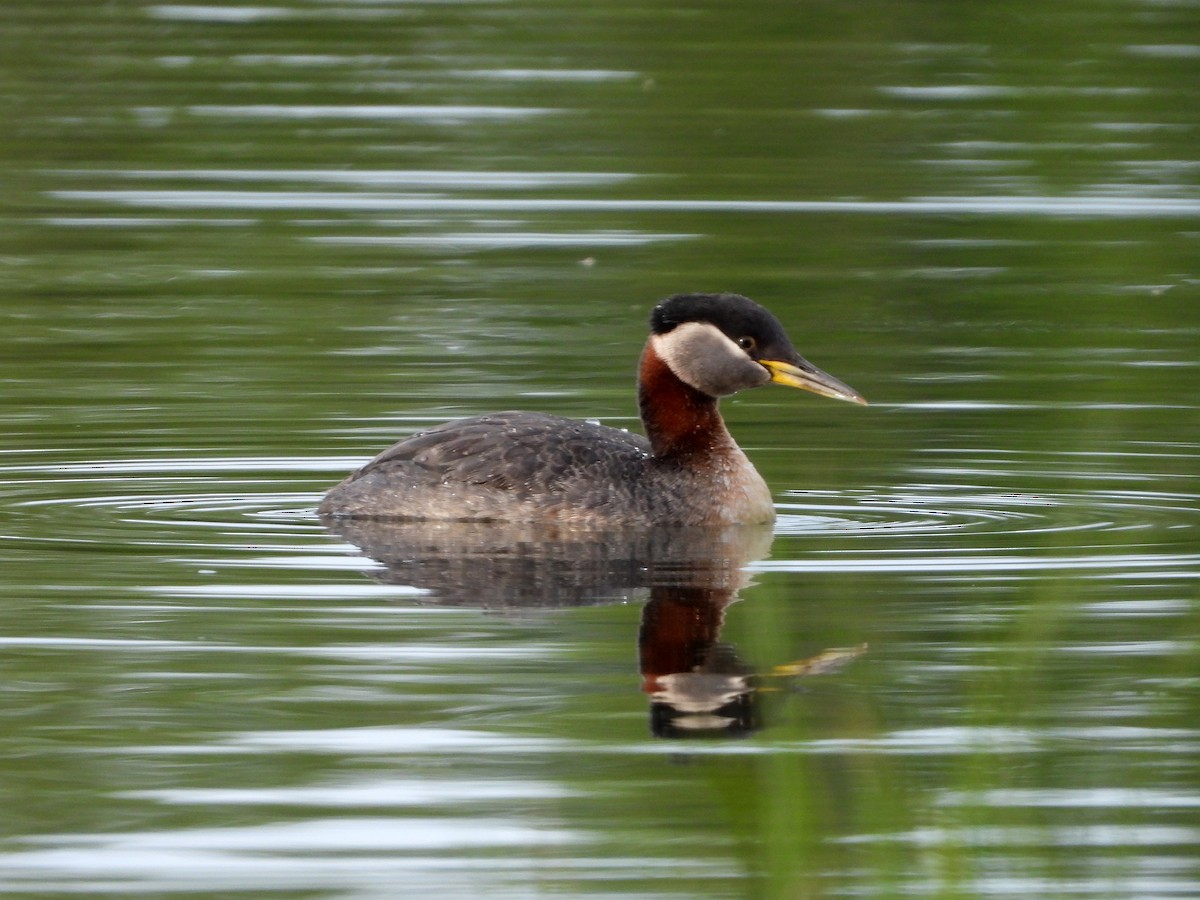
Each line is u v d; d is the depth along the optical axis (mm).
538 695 11109
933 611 12555
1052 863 9133
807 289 22781
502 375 19359
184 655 11719
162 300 22203
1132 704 11000
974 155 28672
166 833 9414
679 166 28203
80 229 25219
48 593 12891
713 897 8844
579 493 14977
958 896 8875
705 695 11117
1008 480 16141
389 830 9469
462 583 13281
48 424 17531
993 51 33531
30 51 33938
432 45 34469
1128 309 22000
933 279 23203
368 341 20609
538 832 9398
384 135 29672
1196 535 14367
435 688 11203
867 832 9477
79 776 10039
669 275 23391
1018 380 19266
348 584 13219
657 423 15492
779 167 28125
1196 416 17969
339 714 10836
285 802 9750
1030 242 24828
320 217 25859
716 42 34188
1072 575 13320
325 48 34312
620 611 12633
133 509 15156
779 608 12656
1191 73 32219
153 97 31438
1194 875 9039
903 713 10828
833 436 17609
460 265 23844
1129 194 26859
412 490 15070
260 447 17000
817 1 36438
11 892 8828
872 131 29797
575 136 29609
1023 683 11070
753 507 15078
